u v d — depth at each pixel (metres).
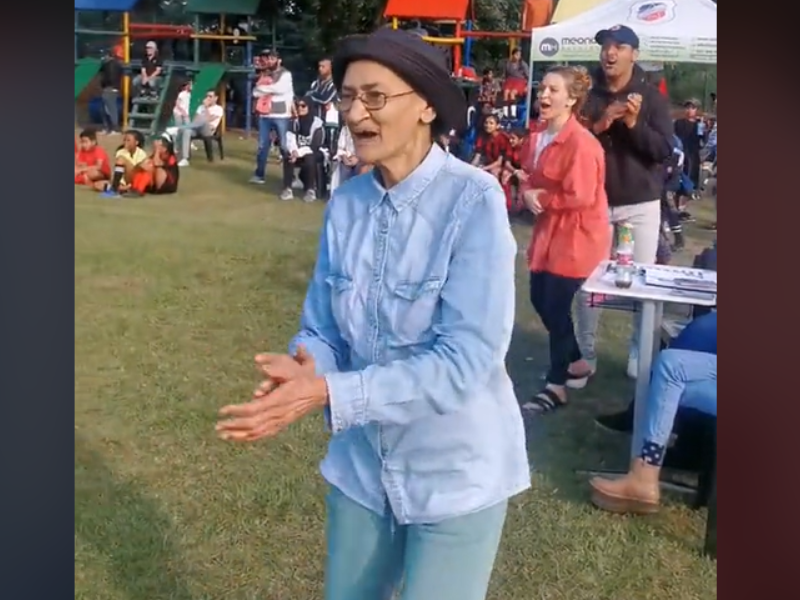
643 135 4.10
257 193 8.37
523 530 3.07
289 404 1.45
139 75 10.59
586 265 3.92
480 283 1.48
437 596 1.62
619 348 4.70
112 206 7.70
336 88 1.57
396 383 1.47
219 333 4.86
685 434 3.23
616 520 3.14
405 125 1.51
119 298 5.36
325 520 3.14
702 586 2.82
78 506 3.21
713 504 2.96
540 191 3.94
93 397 4.03
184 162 9.50
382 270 1.57
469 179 1.52
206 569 2.89
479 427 1.59
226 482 3.38
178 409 3.95
